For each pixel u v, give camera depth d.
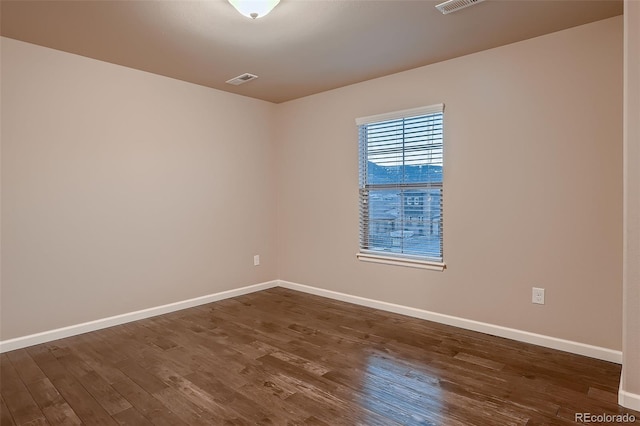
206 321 3.74
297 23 2.72
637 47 2.03
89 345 3.15
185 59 3.44
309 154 4.70
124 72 3.64
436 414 2.13
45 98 3.19
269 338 3.29
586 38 2.80
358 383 2.48
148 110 3.82
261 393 2.37
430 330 3.44
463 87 3.40
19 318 3.10
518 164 3.13
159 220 3.94
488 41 3.08
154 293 3.91
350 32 2.88
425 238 3.74
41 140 3.18
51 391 2.42
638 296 2.12
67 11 2.53
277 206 5.12
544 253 3.04
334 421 2.07
